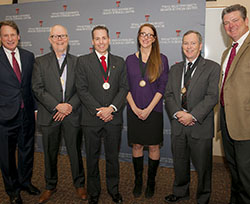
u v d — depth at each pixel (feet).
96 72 6.55
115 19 10.18
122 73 6.89
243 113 5.70
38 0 11.70
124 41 10.19
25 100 6.98
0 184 8.26
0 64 6.57
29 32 11.31
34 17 11.15
